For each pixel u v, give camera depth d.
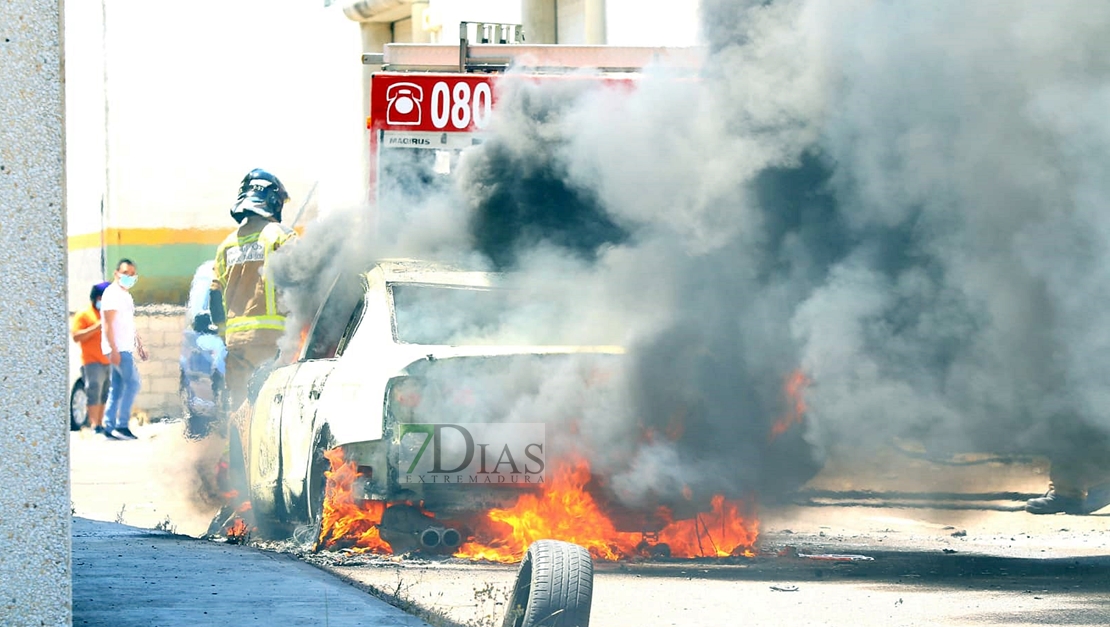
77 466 24.75
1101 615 9.86
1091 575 12.09
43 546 6.83
